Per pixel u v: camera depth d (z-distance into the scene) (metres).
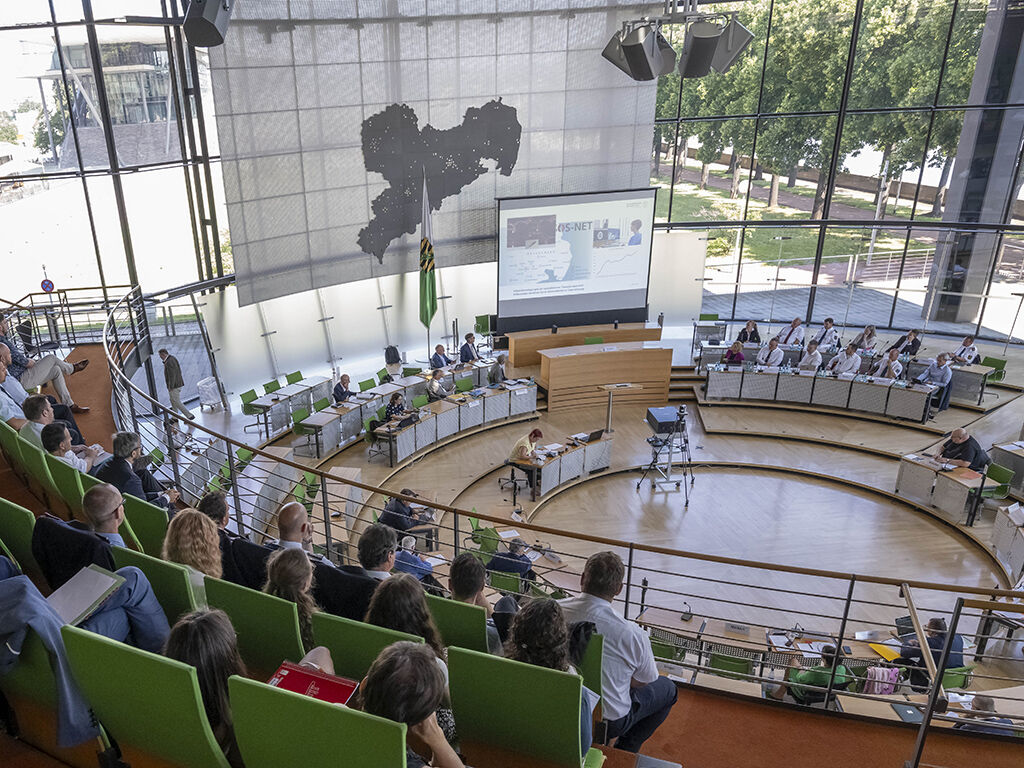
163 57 12.63
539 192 15.88
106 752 2.71
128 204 12.81
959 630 9.02
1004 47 14.16
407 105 14.19
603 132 15.80
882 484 12.31
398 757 2.07
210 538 3.56
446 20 14.04
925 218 15.86
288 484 10.34
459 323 17.02
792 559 10.54
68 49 11.66
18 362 8.13
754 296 17.64
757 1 15.20
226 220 14.23
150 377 11.70
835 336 15.55
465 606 3.32
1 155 11.62
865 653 6.79
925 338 16.47
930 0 14.28
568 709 2.65
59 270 12.51
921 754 3.86
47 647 2.50
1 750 2.92
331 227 14.02
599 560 3.42
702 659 6.91
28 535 3.57
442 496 11.68
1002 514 10.16
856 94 15.36
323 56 13.08
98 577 2.80
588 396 15.20
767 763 3.80
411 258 15.29
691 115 16.44
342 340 15.75
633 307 16.59
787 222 16.77
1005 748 3.95
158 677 2.28
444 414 13.22
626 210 15.82
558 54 15.01
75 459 5.32
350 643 2.96
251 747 2.30
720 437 14.13
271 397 12.58
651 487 12.54
